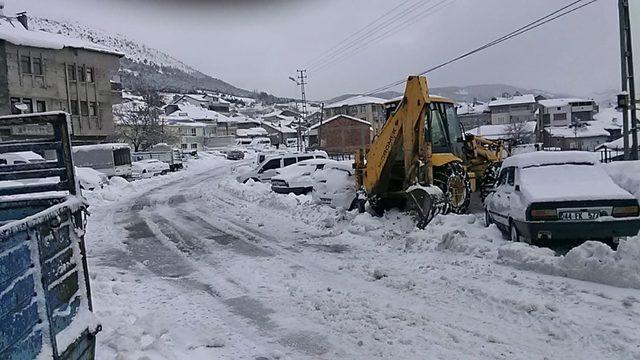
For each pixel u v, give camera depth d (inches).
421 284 277.3
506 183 399.5
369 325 224.7
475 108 3976.4
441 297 255.1
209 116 4537.4
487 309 234.4
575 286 252.4
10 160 719.1
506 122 3604.8
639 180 402.3
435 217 425.1
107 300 275.7
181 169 1996.8
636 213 315.6
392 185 506.9
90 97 1877.5
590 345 189.5
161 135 2790.4
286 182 791.7
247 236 468.1
